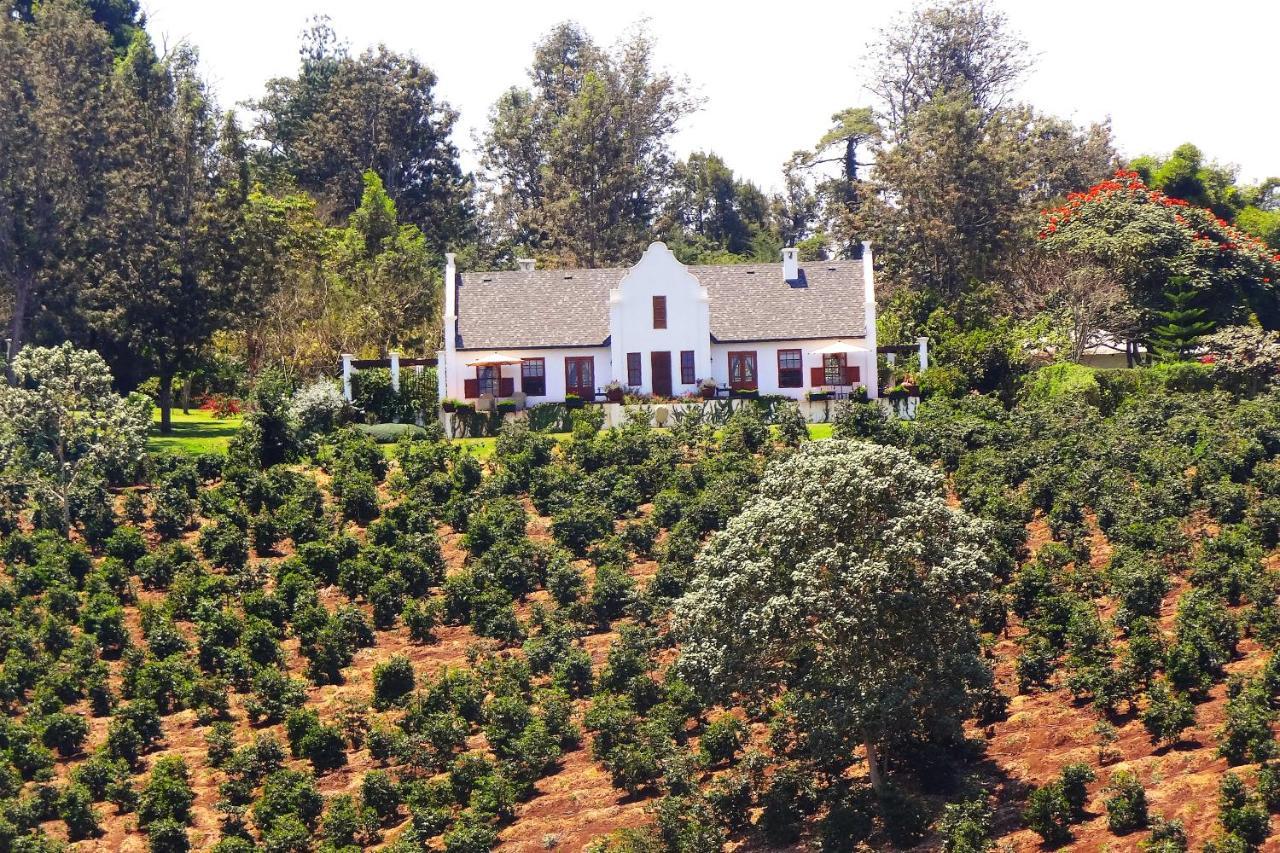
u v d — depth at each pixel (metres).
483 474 60.97
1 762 41.38
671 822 36.97
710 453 61.59
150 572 52.31
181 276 76.62
